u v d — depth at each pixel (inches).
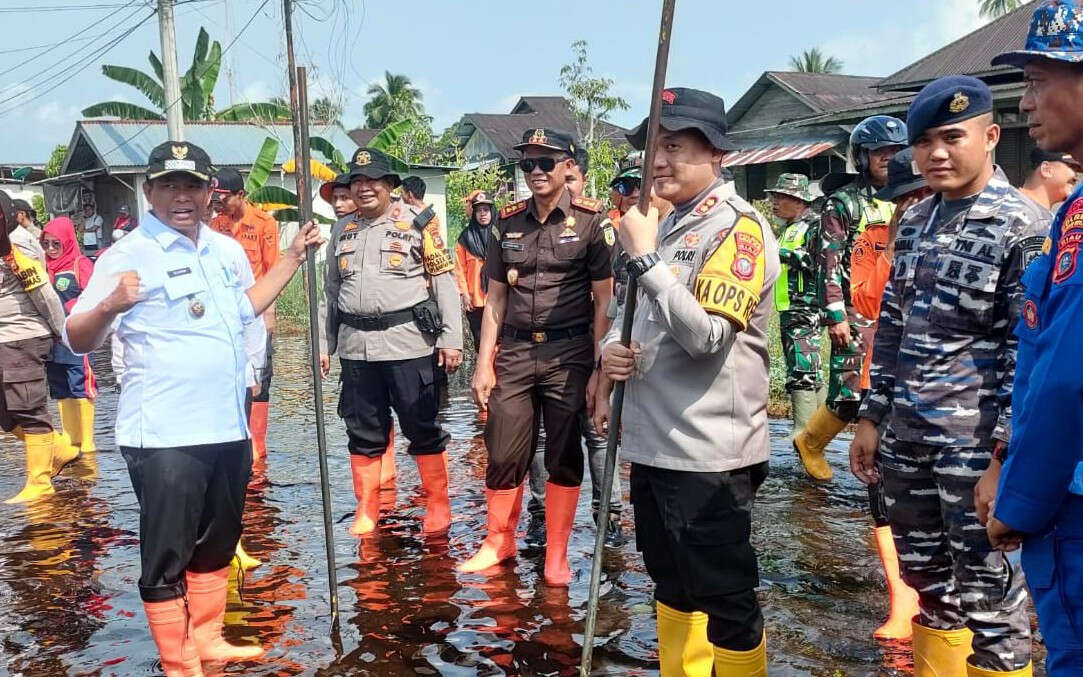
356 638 154.2
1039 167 179.6
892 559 150.9
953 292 112.2
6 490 257.4
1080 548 79.0
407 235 210.5
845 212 208.4
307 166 157.5
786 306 254.5
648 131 115.5
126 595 176.9
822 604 162.6
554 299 181.3
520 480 188.9
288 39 156.2
